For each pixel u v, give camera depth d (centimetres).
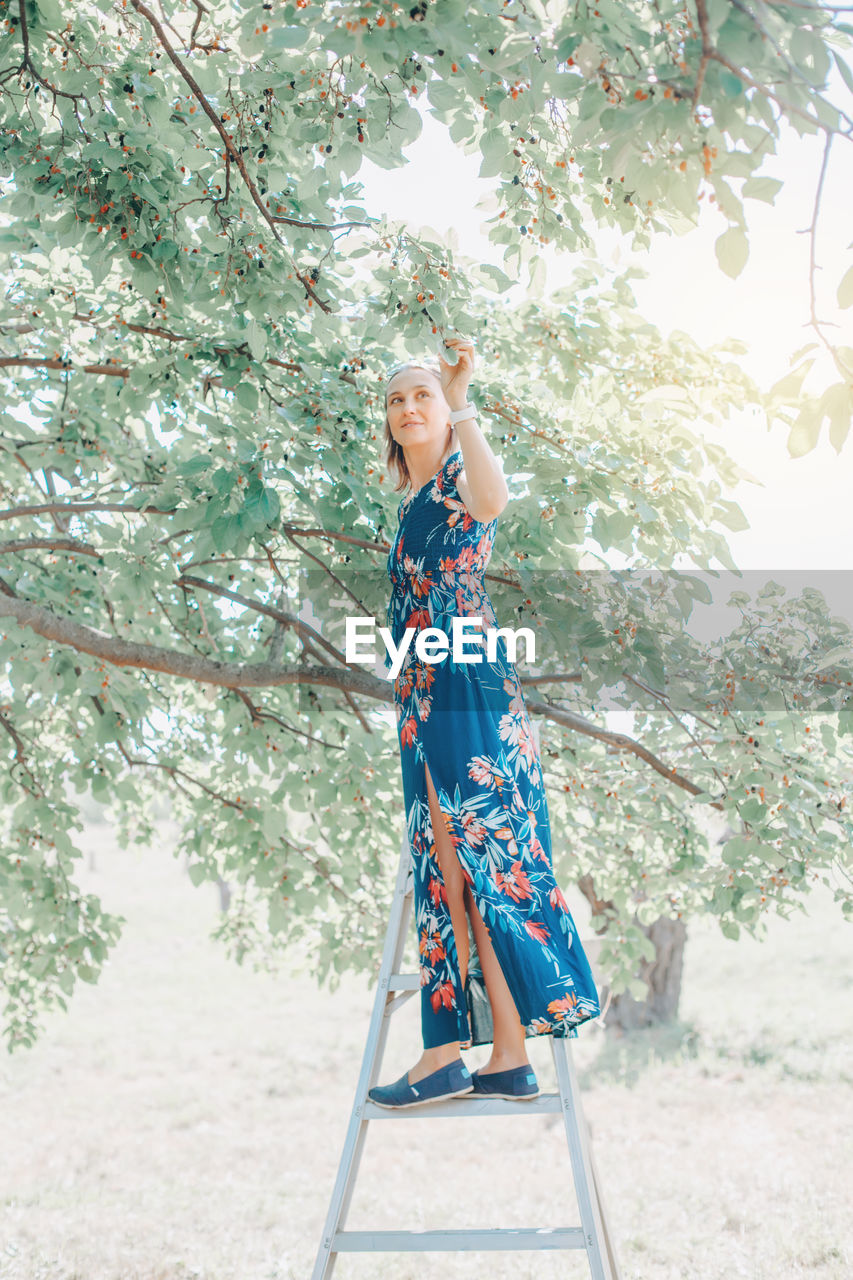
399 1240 256
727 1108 1029
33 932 609
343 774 516
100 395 538
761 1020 1396
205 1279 624
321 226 346
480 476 274
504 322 477
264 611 489
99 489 534
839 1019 1376
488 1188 824
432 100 295
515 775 277
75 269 482
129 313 468
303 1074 1259
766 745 414
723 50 190
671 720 481
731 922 491
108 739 525
